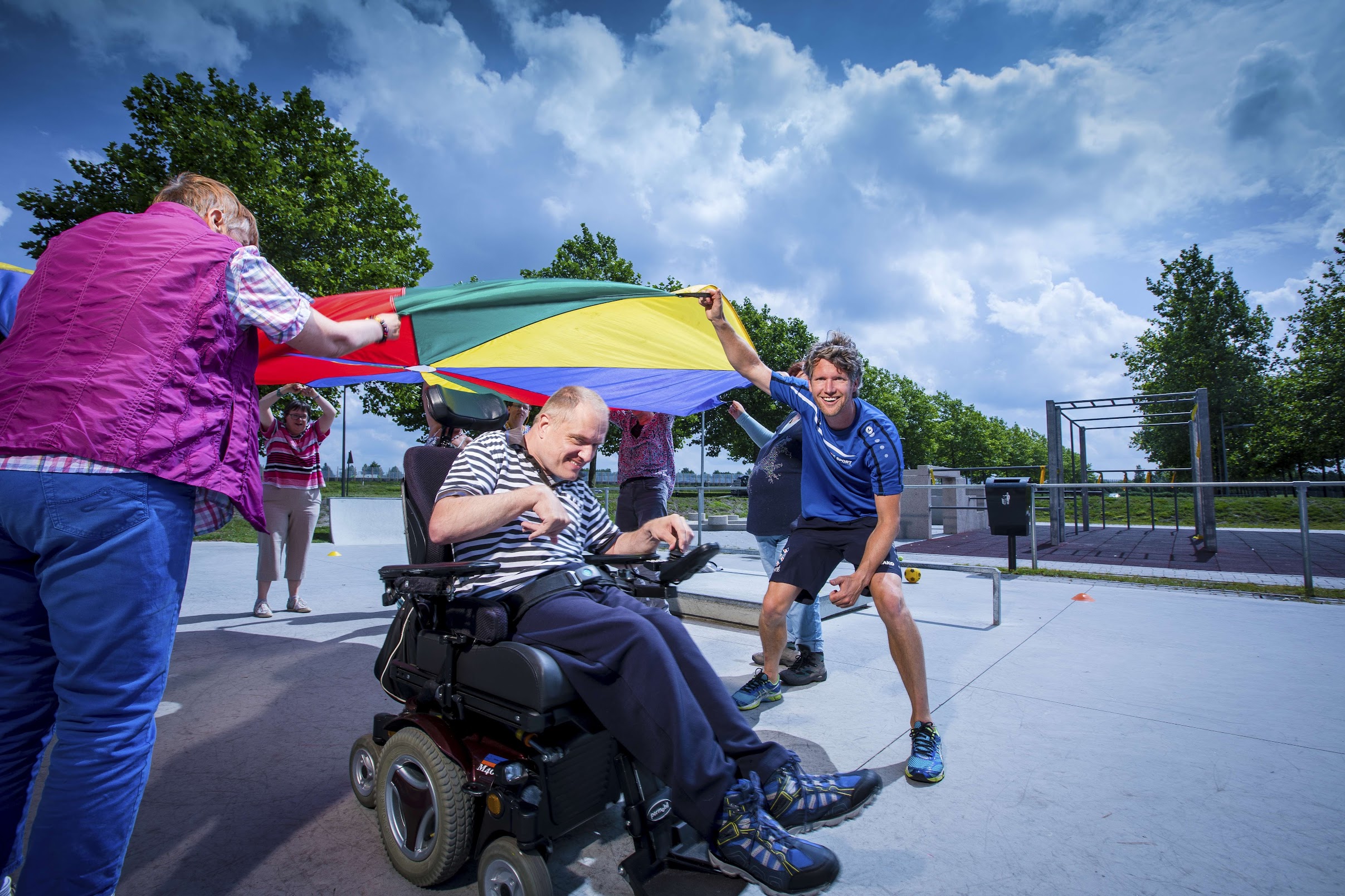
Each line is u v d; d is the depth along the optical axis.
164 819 2.12
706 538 12.11
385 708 3.10
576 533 2.12
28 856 1.28
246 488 1.53
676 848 1.68
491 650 1.66
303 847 1.96
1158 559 8.67
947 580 6.94
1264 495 23.47
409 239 20.31
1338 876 1.76
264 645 4.19
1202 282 28.72
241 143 15.80
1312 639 4.30
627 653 1.61
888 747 2.64
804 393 2.89
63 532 1.26
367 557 9.20
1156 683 3.42
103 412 1.28
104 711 1.32
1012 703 3.13
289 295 1.56
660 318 4.01
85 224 1.45
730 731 1.75
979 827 2.04
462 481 1.85
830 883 1.55
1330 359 26.00
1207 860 1.84
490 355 3.84
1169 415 11.65
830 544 2.83
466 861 1.71
